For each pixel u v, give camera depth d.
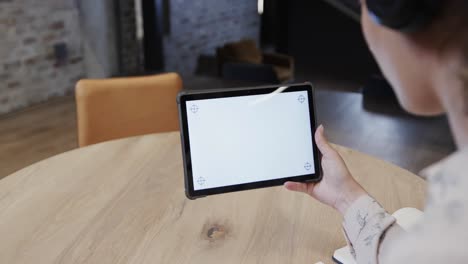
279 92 1.04
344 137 3.55
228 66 4.97
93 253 0.97
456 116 0.39
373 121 3.87
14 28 3.73
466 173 0.36
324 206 1.14
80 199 1.16
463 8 0.35
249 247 0.99
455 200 0.35
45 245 0.99
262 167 1.02
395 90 0.45
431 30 0.38
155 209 1.13
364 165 1.34
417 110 0.44
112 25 4.89
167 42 6.21
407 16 0.37
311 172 1.02
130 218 1.09
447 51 0.37
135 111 1.81
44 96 4.11
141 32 5.92
